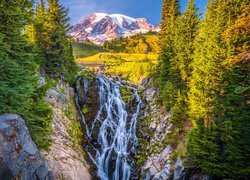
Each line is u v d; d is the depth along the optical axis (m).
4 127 10.18
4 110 11.16
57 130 23.33
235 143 15.80
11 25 12.54
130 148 30.22
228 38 17.34
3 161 9.56
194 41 23.84
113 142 32.03
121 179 28.11
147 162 25.42
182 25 26.31
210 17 21.78
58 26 30.11
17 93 11.30
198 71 19.05
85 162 25.22
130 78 59.66
